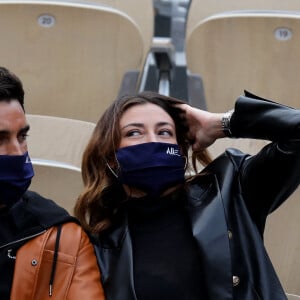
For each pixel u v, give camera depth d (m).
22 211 2.75
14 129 2.70
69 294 2.70
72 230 2.78
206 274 2.71
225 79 4.03
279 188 2.81
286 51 3.92
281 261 3.56
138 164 2.88
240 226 2.80
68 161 3.55
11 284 2.66
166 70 4.48
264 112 2.83
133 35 3.92
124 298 2.70
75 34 3.90
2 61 3.95
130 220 2.90
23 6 3.85
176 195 2.93
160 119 2.96
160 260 2.77
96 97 4.00
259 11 4.14
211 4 4.38
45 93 3.99
